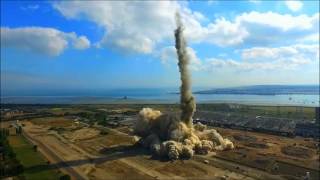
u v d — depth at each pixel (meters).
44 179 105.56
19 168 111.31
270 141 164.00
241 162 123.94
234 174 110.38
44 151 144.75
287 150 144.00
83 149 147.88
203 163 122.75
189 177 107.44
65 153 140.75
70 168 118.25
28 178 106.56
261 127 199.25
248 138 171.12
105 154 138.00
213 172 112.44
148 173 111.81
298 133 182.62
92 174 111.12
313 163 123.75
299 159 129.12
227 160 126.69
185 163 123.06
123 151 142.50
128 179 106.00
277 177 107.56
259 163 122.81
